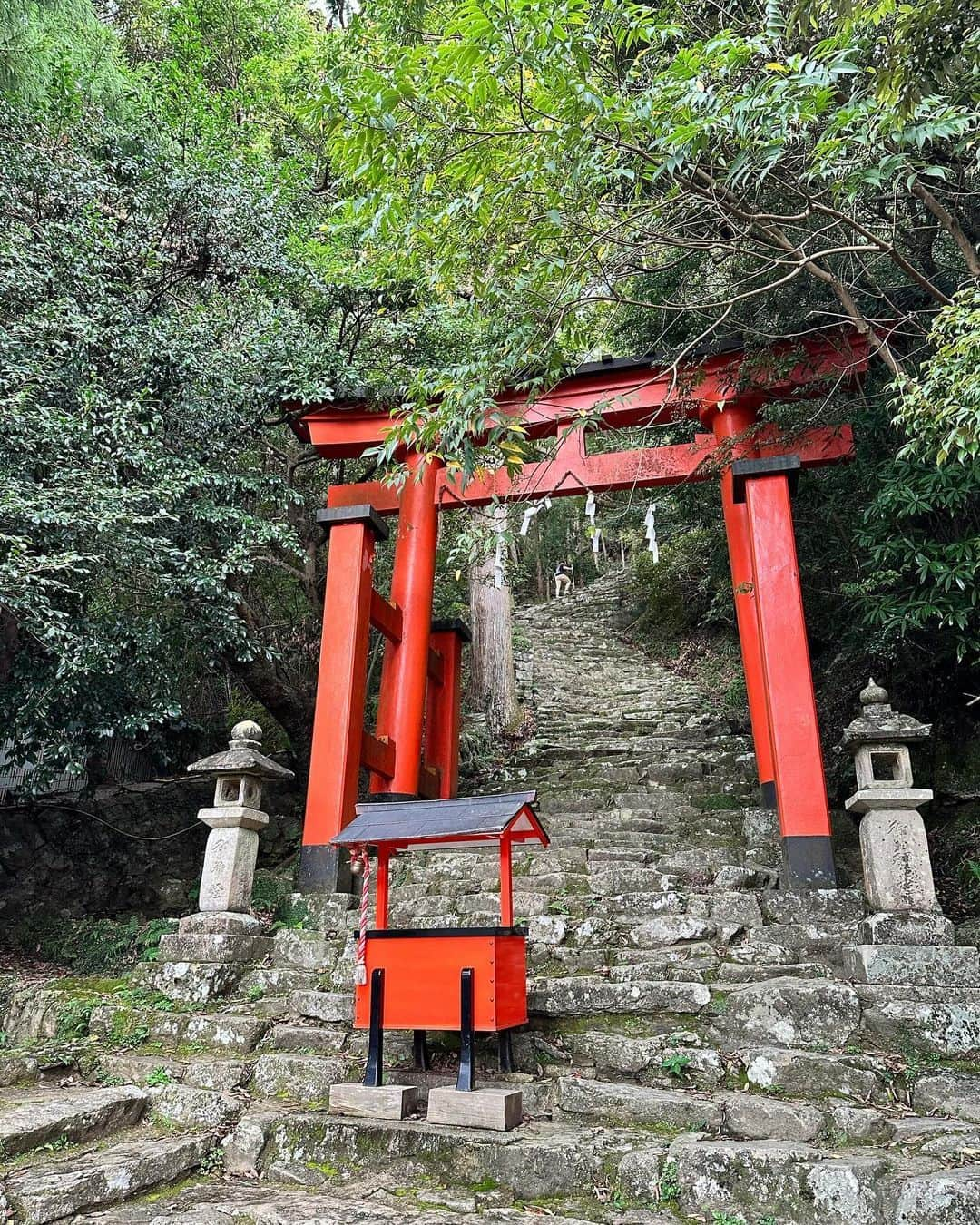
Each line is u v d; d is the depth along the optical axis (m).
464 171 4.18
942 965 3.61
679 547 12.23
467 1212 2.75
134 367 6.55
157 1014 4.23
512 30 3.46
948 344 3.80
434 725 7.71
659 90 3.48
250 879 5.04
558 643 13.66
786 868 4.76
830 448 5.85
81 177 6.62
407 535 6.67
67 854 8.09
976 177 5.22
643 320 7.23
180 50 8.57
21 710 6.39
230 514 6.55
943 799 5.79
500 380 4.96
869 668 6.67
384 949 3.56
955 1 3.33
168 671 7.11
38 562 5.11
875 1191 2.59
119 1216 2.80
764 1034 3.51
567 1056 3.61
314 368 7.05
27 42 6.71
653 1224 2.63
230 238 7.41
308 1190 3.01
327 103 3.93
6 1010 4.52
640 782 7.38
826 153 3.50
